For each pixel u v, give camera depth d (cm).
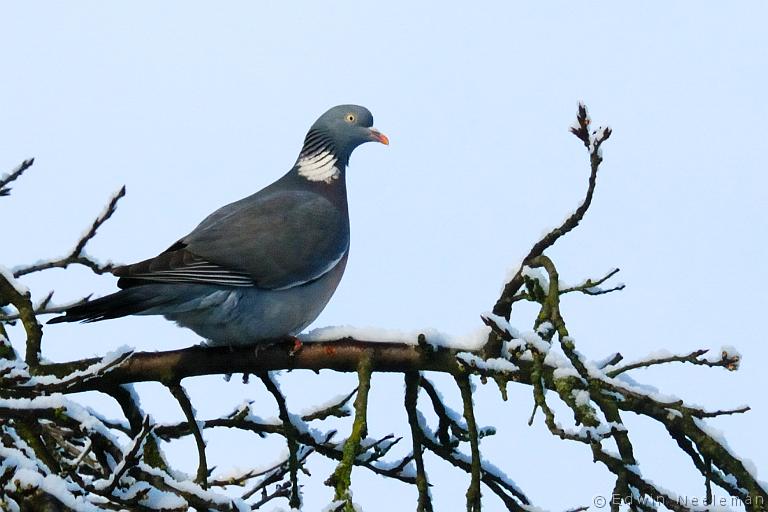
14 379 910
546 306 958
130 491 868
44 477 795
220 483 1238
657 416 1008
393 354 1076
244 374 1177
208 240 1252
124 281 1208
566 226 969
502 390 1019
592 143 950
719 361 972
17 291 1096
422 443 1143
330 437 1182
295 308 1277
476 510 1017
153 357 1104
